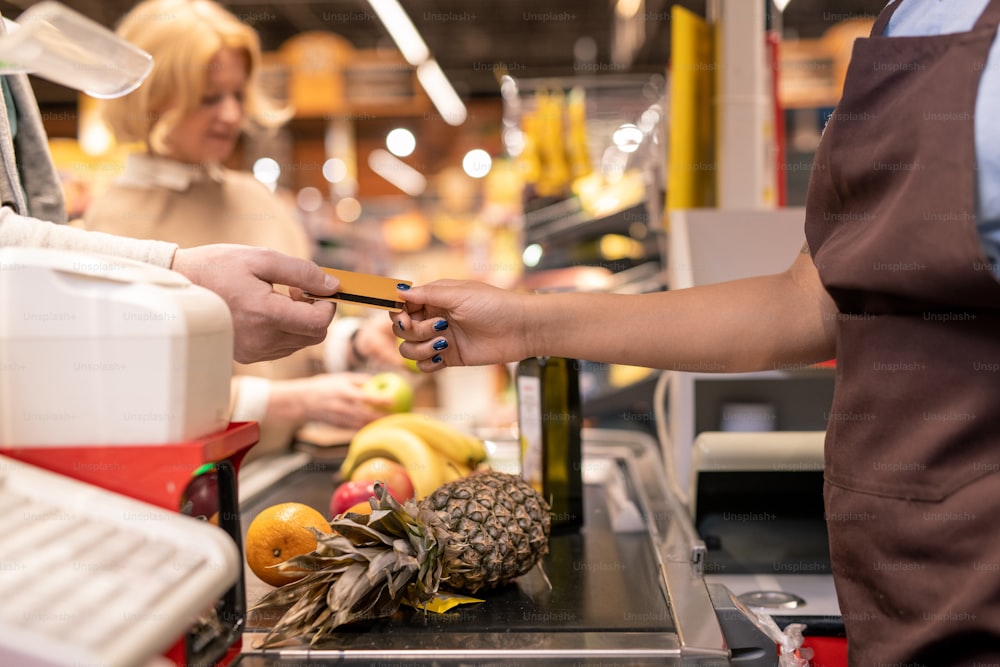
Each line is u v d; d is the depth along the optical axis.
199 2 2.41
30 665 0.56
